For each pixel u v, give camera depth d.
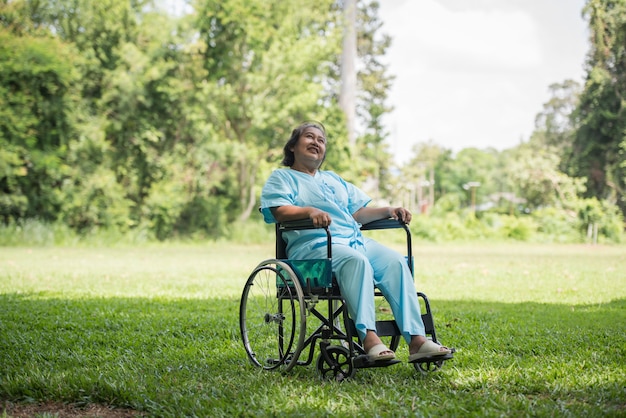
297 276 3.68
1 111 21.05
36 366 3.84
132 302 7.09
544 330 5.22
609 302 7.37
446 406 2.99
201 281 9.77
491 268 12.38
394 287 3.65
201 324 5.54
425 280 10.12
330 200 3.97
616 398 3.07
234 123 25.38
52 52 21.56
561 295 8.16
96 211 22.39
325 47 25.70
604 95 29.16
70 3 24.00
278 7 25.81
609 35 28.48
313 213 3.58
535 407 2.95
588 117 29.67
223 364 3.98
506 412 2.87
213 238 24.44
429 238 25.89
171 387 3.36
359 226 4.09
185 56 24.27
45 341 4.74
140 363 3.97
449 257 16.22
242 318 4.07
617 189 29.12
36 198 21.84
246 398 3.14
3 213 21.78
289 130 25.50
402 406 3.03
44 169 21.64
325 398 3.15
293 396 3.18
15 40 21.38
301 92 25.19
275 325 5.13
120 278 10.12
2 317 5.97
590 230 27.06
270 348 4.50
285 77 24.97
